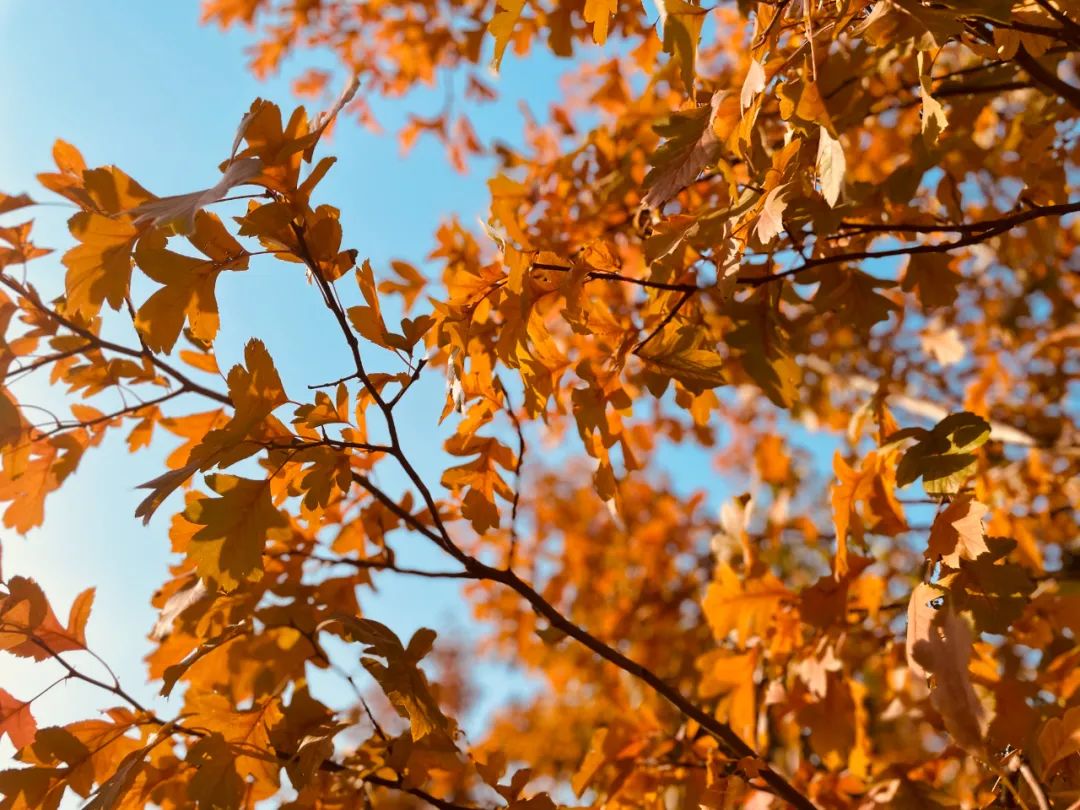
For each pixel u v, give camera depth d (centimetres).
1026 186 121
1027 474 159
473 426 113
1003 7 103
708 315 123
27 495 117
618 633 208
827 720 126
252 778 111
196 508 103
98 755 110
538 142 158
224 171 103
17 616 110
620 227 132
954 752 122
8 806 108
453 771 115
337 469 106
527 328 112
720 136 107
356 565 119
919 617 108
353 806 112
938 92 124
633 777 123
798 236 115
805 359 200
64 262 103
